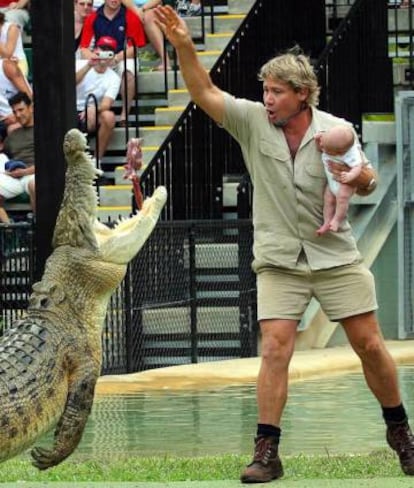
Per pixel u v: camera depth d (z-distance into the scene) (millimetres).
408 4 34656
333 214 15406
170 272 28531
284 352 15492
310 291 15656
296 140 15578
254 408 23078
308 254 15531
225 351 29312
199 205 31375
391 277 32531
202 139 31391
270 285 15617
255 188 15711
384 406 15875
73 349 13578
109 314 27172
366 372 15867
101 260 13805
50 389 13258
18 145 33594
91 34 35562
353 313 15594
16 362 13078
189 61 15422
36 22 23312
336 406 23047
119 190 32969
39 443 19422
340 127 15227
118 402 24000
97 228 14008
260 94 32844
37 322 13484
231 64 32719
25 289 27031
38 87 23312
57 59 23203
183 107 35031
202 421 21875
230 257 29391
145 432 20875
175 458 18094
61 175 23188
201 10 36000
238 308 29297
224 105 15539
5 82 34188
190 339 28734
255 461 15211
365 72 32625
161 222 28234
